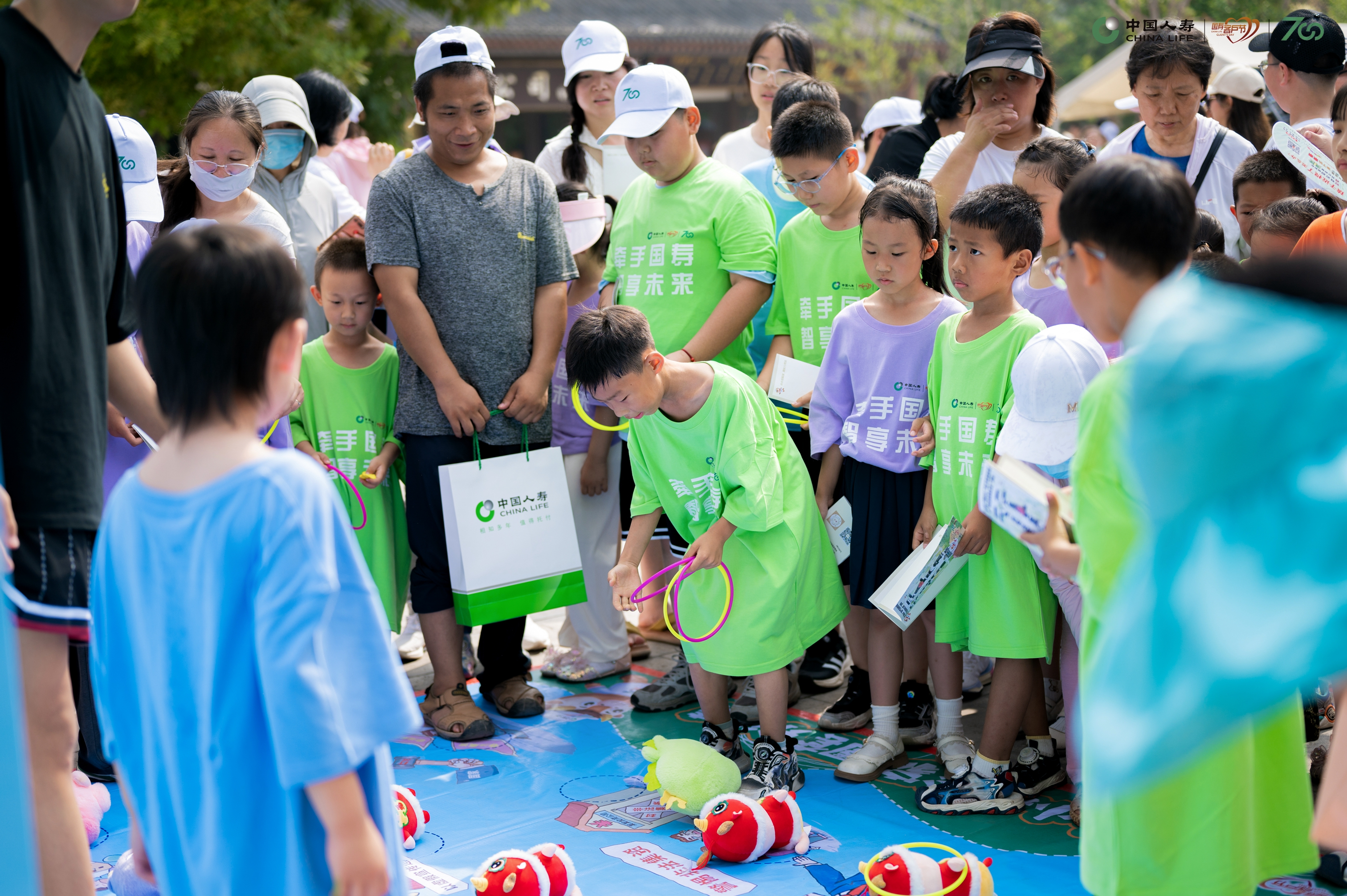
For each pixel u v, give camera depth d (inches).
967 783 110.8
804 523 117.8
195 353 58.1
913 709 129.0
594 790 118.3
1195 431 40.8
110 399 90.0
